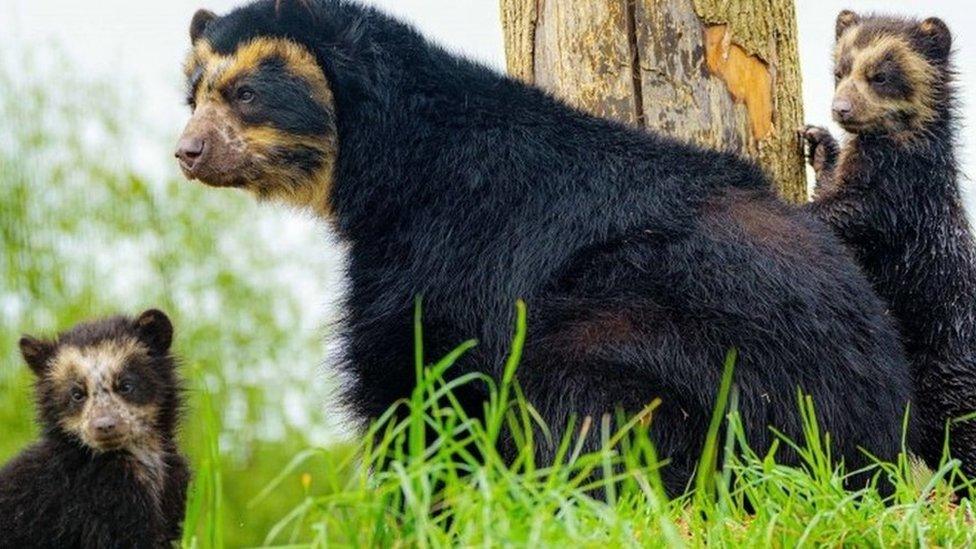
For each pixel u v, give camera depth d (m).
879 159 15.30
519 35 14.28
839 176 15.26
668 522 8.31
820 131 14.83
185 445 14.77
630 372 11.41
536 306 11.92
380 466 9.04
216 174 12.86
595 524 8.68
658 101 13.67
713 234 11.85
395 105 12.82
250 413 30.61
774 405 11.35
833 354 11.52
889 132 15.40
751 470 9.60
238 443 30.41
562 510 8.38
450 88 12.81
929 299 15.14
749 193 12.31
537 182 12.34
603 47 13.74
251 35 13.03
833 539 9.11
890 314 14.22
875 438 11.52
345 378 12.84
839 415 11.39
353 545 8.46
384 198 12.72
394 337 12.41
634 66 13.71
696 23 13.64
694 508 9.58
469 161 12.49
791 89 14.12
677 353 11.41
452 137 12.62
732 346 11.43
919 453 14.14
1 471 11.42
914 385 14.69
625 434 11.07
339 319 13.00
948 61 15.94
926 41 15.84
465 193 12.44
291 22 13.02
